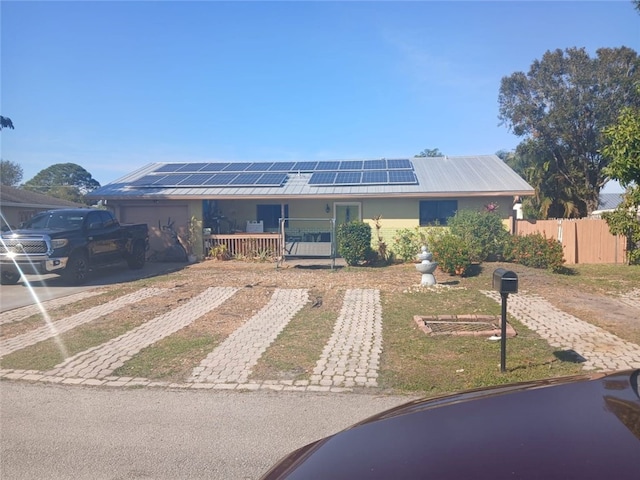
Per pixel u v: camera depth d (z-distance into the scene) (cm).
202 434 458
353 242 1611
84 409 527
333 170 2109
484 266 1517
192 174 2142
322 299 1112
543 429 211
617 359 657
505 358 625
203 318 948
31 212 2303
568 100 2916
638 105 2792
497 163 2125
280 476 234
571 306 1016
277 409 516
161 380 618
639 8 1569
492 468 187
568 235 1777
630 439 191
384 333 819
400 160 2269
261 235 1833
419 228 1788
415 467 200
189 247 1888
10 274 1340
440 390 560
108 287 1304
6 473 394
